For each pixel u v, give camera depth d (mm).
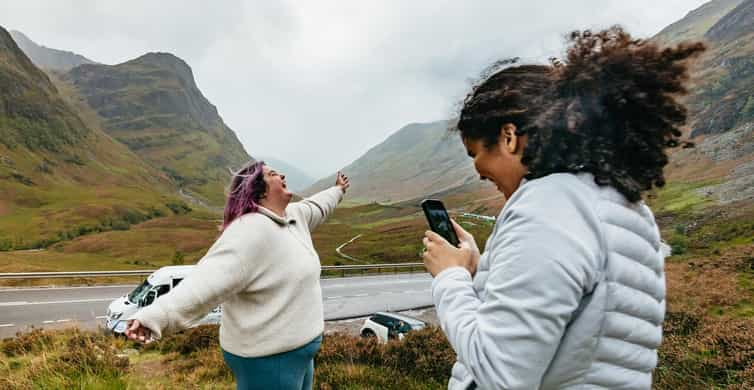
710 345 6453
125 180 183875
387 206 167500
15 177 142750
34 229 101875
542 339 965
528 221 1065
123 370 5750
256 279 2092
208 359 8312
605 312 1026
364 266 36562
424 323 14320
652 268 1136
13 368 6105
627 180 1098
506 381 993
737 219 58188
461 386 1302
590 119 1127
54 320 18469
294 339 2156
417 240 73875
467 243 1500
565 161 1135
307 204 2779
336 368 6270
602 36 1197
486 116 1240
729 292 14984
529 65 1287
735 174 87750
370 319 15039
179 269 15656
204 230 101250
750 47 146250
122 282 27688
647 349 1103
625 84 1104
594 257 1016
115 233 90688
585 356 1022
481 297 1229
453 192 187375
